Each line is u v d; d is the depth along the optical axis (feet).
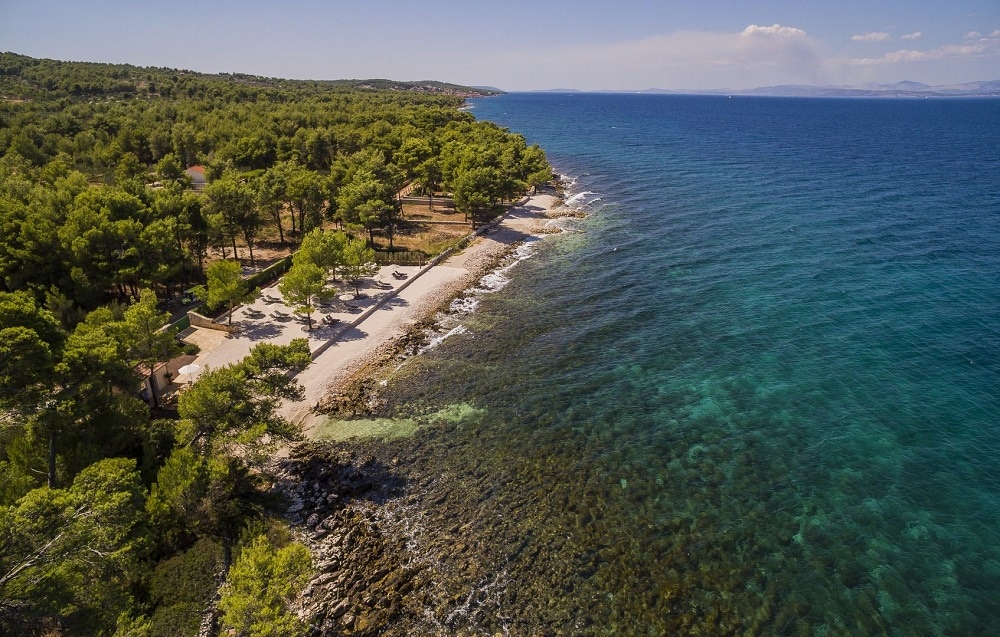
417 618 90.99
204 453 109.50
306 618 89.97
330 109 583.17
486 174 306.14
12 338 78.13
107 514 69.10
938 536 103.45
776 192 368.48
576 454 129.08
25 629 58.95
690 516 110.63
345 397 152.15
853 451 125.59
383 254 252.01
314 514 112.16
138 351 125.90
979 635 86.02
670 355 169.17
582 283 229.25
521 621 90.68
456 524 110.01
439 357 172.86
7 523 61.05
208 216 221.05
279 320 192.34
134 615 81.15
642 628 89.30
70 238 163.22
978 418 133.28
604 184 426.51
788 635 87.45
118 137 395.75
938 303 190.60
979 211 300.81
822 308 192.13
